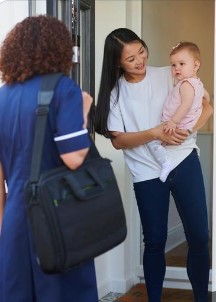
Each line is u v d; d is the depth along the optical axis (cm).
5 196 195
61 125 168
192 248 259
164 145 252
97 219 172
